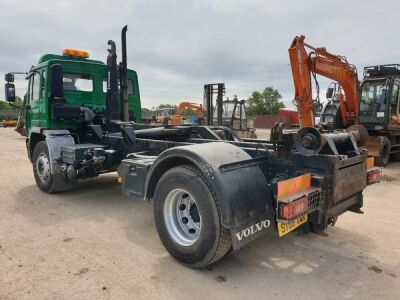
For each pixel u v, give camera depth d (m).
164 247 3.80
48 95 6.30
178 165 3.67
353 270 3.46
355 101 11.19
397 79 11.02
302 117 8.50
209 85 15.34
